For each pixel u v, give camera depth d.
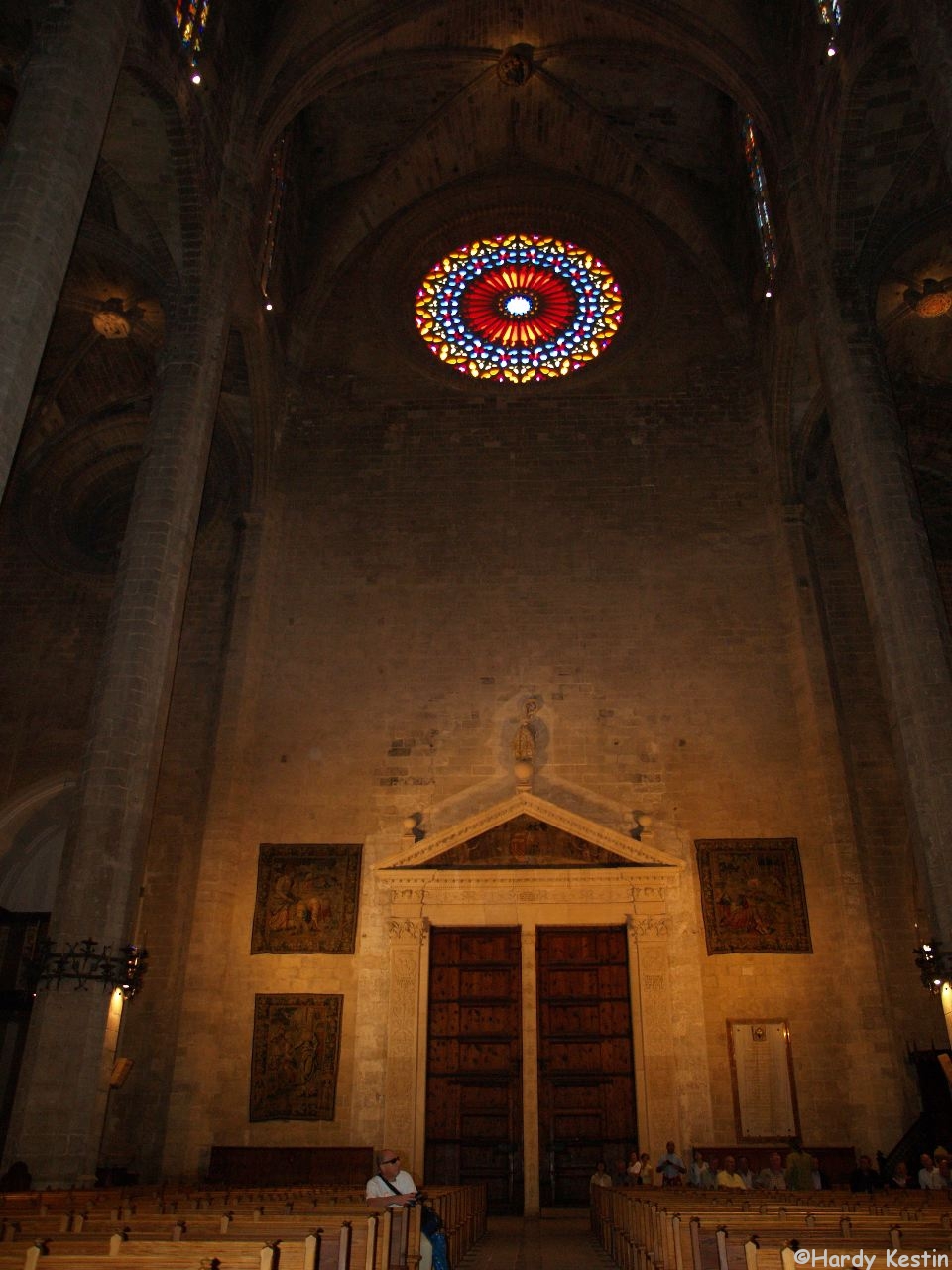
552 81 25.70
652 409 24.86
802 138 20.08
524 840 20.33
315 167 27.28
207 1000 18.95
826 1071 18.70
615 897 19.94
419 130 26.42
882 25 16.17
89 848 14.02
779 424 23.42
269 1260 4.52
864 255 18.56
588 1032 19.64
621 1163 18.77
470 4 24.00
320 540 23.69
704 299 26.17
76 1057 12.95
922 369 22.33
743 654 22.09
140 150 18.20
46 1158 12.38
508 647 22.41
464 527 23.67
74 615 22.86
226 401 23.36
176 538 16.53
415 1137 18.39
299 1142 18.53
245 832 20.86
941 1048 18.59
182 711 21.77
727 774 21.03
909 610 15.45
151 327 22.12
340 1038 19.25
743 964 19.50
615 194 27.53
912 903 19.72
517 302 26.77
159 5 16.78
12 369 11.48
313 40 22.30
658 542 23.31
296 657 22.47
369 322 26.38
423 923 19.94
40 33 13.41
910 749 14.88
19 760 21.50
